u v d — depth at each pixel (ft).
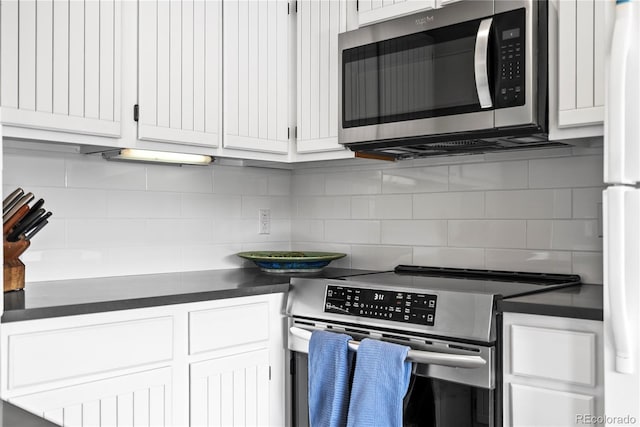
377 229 8.64
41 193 7.02
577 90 5.71
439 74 6.51
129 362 5.74
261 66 7.88
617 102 4.51
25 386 5.07
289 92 8.23
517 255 7.26
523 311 5.17
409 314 5.88
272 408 6.93
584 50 5.66
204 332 6.32
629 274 4.53
